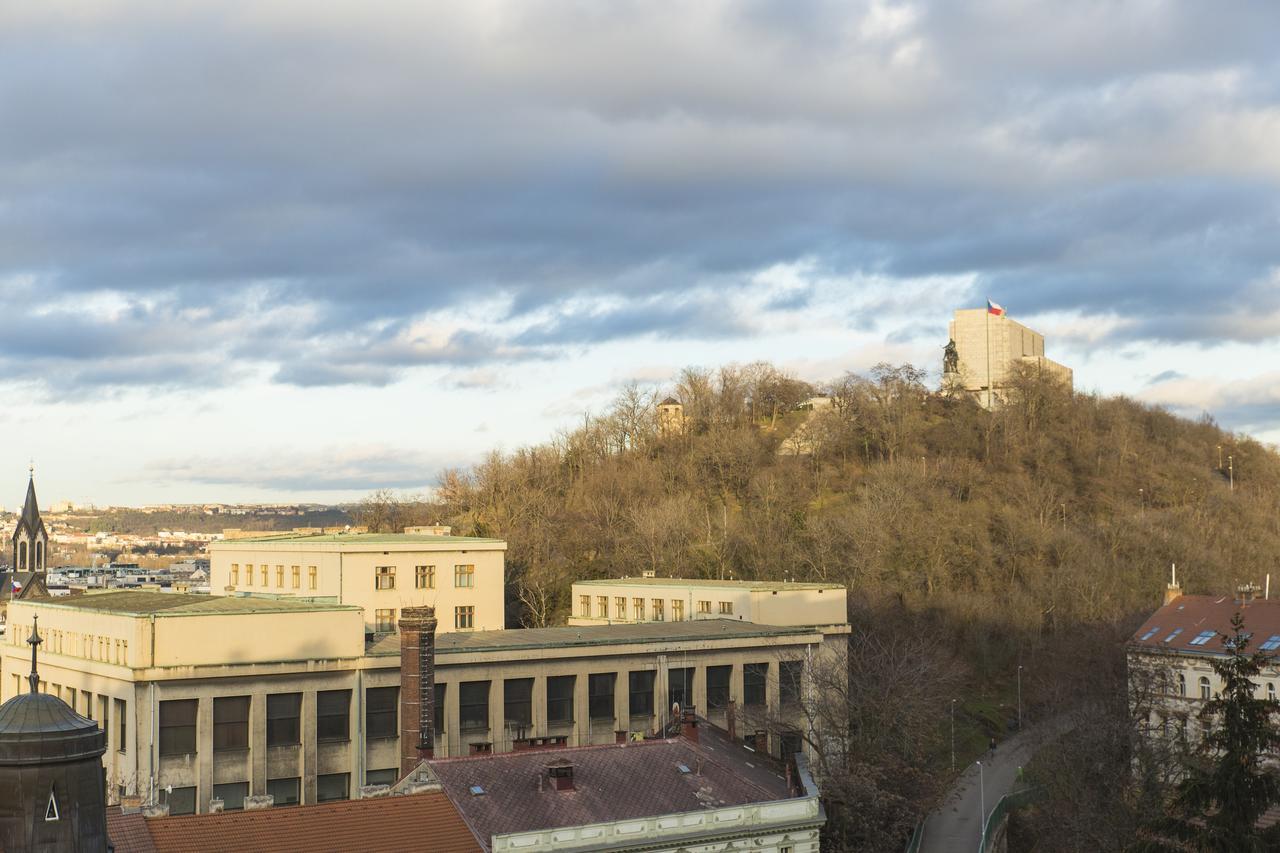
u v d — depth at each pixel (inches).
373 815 2795.3
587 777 3144.7
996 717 6825.8
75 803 1569.9
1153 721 5113.2
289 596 5472.4
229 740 3971.5
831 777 4224.9
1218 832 2449.6
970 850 4281.5
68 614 4392.2
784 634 5093.5
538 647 4534.9
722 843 3132.4
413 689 3612.2
